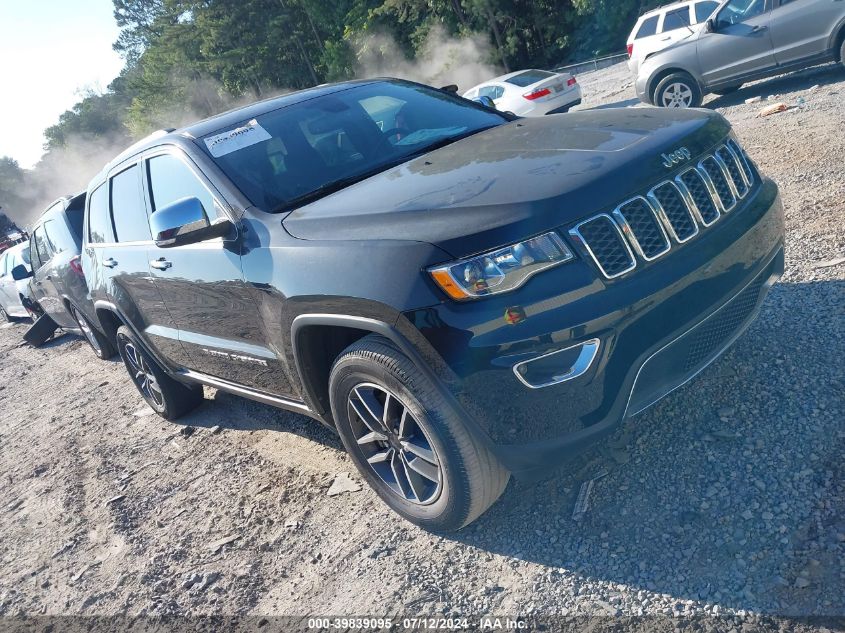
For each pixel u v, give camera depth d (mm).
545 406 2441
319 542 3301
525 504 3037
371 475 3178
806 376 3201
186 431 5141
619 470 3016
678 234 2639
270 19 50781
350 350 2840
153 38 66125
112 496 4500
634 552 2574
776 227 3086
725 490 2705
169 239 3168
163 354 4711
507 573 2699
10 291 12023
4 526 4613
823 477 2604
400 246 2533
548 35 36500
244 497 3934
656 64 11227
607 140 2844
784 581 2252
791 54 10023
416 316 2475
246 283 3234
